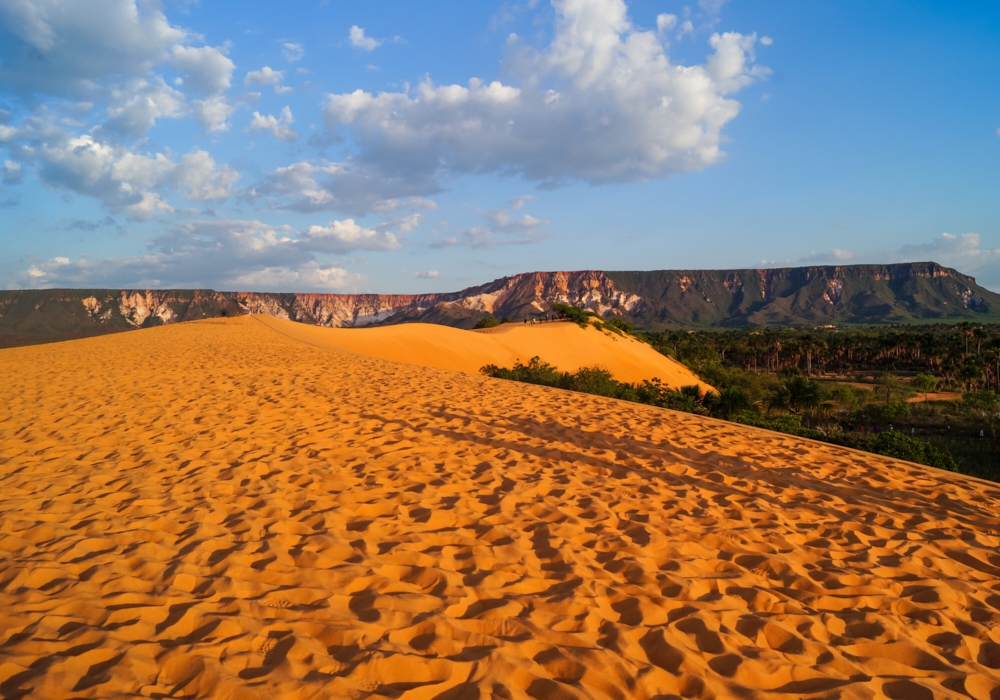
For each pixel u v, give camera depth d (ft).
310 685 7.48
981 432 96.68
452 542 13.25
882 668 9.30
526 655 8.82
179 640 8.46
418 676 8.02
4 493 15.34
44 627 8.50
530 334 165.78
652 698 8.00
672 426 29.19
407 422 26.84
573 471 20.07
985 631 10.59
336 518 14.21
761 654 9.26
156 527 13.17
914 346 271.69
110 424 25.05
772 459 23.41
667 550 13.51
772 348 302.66
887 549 14.48
